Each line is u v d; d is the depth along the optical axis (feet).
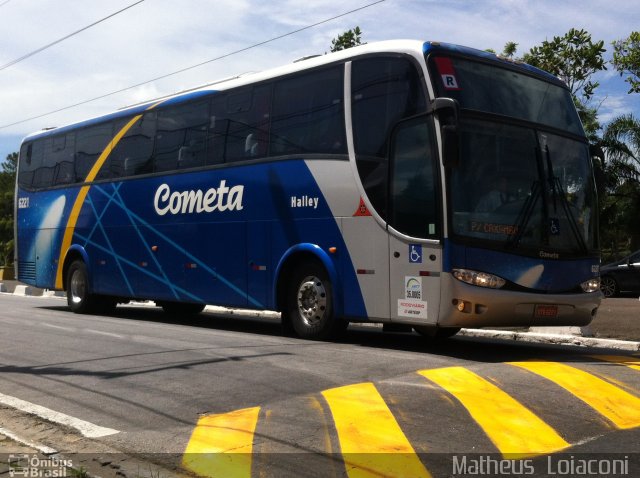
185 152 42.65
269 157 36.78
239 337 35.65
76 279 52.16
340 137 33.14
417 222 29.40
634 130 91.71
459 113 28.27
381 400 20.74
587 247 31.76
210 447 17.30
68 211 52.75
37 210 56.44
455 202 28.48
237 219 38.34
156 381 24.36
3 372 26.91
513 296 28.81
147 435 18.61
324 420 19.07
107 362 28.22
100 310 52.31
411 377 23.61
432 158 28.94
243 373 25.00
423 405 20.18
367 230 31.45
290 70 36.37
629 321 44.55
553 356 29.73
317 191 33.86
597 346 35.24
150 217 44.86
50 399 22.59
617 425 18.72
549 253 30.27
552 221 30.76
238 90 39.45
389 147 30.83
